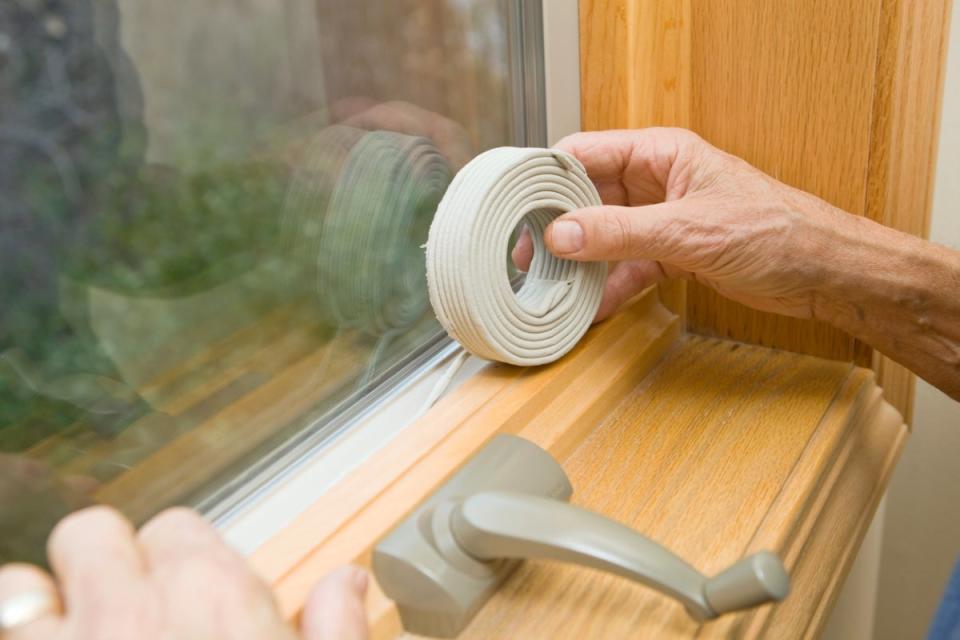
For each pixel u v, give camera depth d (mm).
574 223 604
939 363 699
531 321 610
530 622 455
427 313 708
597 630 450
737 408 670
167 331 497
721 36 708
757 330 774
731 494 565
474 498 450
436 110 680
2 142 406
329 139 583
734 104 722
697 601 403
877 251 659
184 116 484
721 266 648
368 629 374
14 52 403
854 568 960
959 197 950
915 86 715
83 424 458
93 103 438
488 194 562
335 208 597
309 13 546
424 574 443
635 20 705
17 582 320
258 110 527
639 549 418
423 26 642
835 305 687
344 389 625
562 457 600
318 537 466
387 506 491
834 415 663
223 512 511
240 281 536
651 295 767
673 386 707
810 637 550
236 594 305
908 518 1103
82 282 448
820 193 713
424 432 559
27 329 428
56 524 449
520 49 738
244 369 547
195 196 499
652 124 750
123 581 309
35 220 424
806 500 575
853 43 661
